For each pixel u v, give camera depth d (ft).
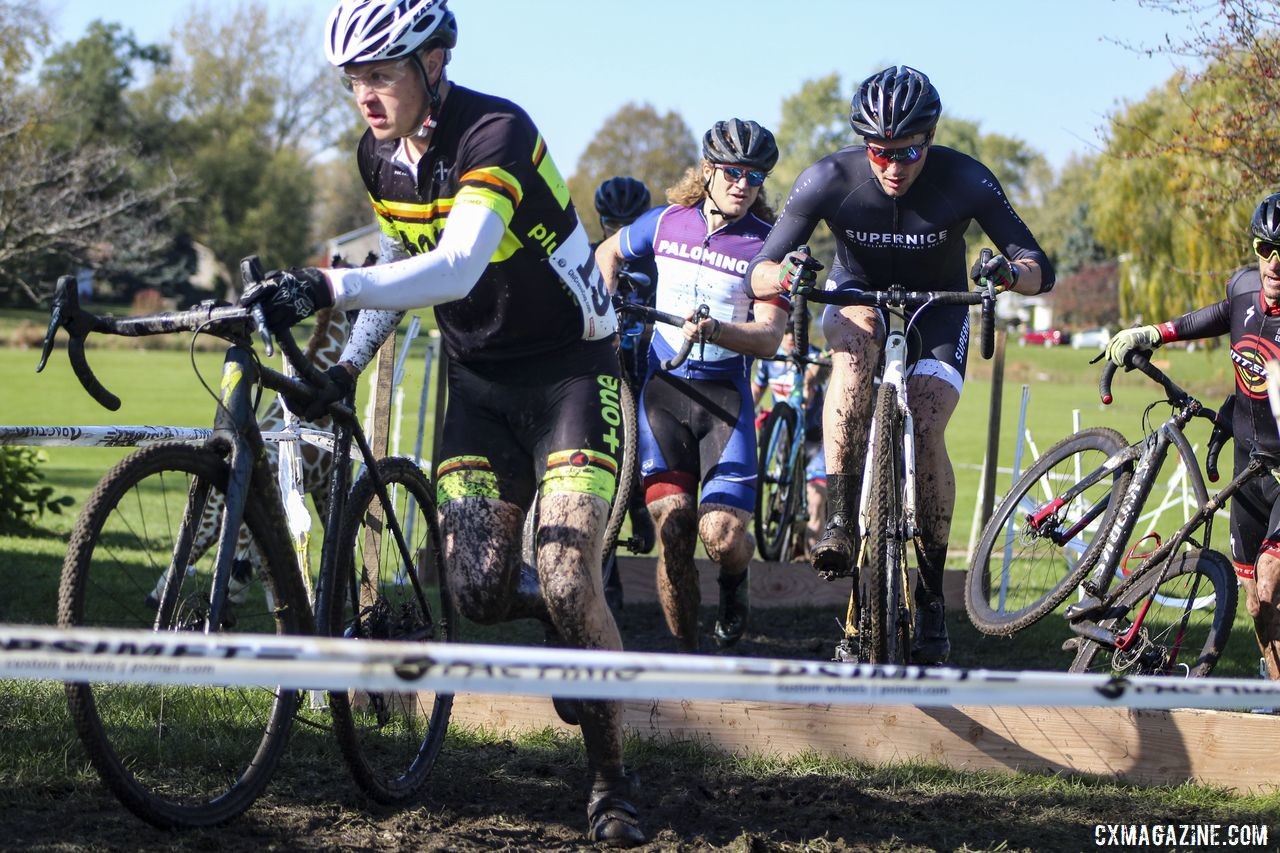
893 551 29.45
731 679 15.72
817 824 23.76
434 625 26.05
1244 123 51.03
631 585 51.83
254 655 14.39
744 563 36.42
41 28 187.21
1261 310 32.24
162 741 24.70
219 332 20.39
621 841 21.98
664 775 26.21
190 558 22.24
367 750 25.84
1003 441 150.00
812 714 27.84
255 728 25.95
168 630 20.56
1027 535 36.11
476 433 23.88
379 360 31.58
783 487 58.59
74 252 176.04
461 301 22.85
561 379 23.26
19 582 46.85
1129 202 169.37
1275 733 26.81
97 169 189.16
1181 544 31.45
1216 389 224.53
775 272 32.86
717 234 37.01
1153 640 31.94
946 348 33.17
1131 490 32.19
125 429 26.37
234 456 20.71
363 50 20.47
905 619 29.86
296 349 20.81
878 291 33.17
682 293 36.94
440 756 26.68
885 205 32.63
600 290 23.57
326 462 41.68
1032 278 31.76
